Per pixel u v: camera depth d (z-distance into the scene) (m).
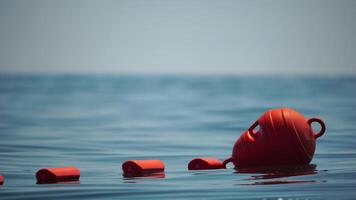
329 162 27.84
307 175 23.91
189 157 31.91
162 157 31.89
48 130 47.62
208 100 93.44
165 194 20.55
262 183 22.33
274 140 25.62
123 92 129.25
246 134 26.33
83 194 20.59
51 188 21.72
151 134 44.84
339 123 50.50
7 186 22.20
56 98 101.88
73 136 42.91
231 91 125.00
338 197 19.67
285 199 19.50
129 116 64.19
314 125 48.97
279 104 78.25
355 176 23.61
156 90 139.88
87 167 27.81
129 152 34.00
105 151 34.38
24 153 33.22
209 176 24.20
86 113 68.25
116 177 24.42
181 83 193.88
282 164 26.19
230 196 20.09
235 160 26.52
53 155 32.38
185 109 74.00
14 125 52.09
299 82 182.75
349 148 33.69
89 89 144.75
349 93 108.81
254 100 89.50
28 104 84.12
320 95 101.81
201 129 48.50
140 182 23.02
